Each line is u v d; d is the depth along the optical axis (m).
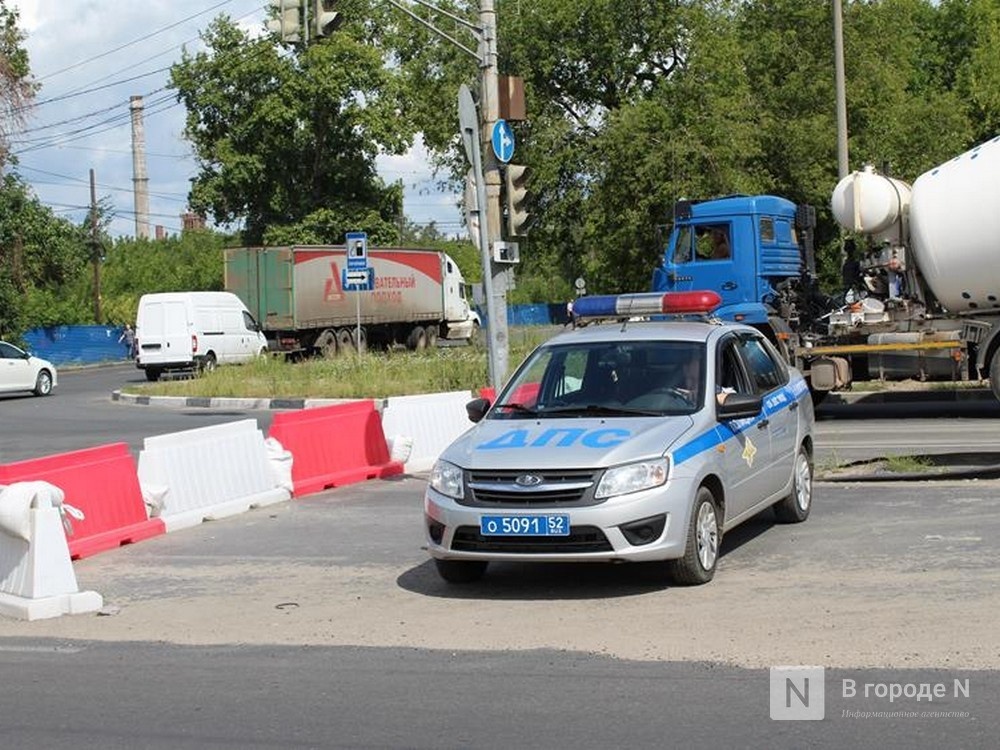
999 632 7.50
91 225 72.56
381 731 6.24
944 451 15.89
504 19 45.81
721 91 42.38
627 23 45.56
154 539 12.41
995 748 5.68
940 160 41.97
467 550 8.97
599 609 8.62
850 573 9.27
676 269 22.61
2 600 9.35
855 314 20.75
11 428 26.02
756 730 6.02
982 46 53.78
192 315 40.69
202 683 7.26
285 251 45.41
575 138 46.12
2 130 45.50
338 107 64.94
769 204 22.30
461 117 15.34
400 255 52.00
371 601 9.25
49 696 7.11
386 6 63.88
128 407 31.30
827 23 42.41
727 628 7.91
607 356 10.21
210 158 65.94
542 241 47.44
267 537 12.23
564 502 8.70
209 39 64.50
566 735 6.05
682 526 8.84
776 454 10.80
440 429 17.41
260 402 29.61
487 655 7.60
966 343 19.91
